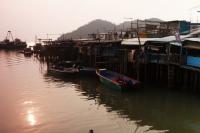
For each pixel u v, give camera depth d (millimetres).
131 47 42250
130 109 28781
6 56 90938
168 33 44250
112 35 52812
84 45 51312
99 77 41375
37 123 25359
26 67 62844
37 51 87125
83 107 29891
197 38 33188
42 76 49750
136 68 38844
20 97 34562
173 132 23031
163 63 35531
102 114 27500
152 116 26672
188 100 30641
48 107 30078
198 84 31812
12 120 26219
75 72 46031
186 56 32938
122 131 23359
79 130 23641
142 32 47156
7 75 51656
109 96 33906
